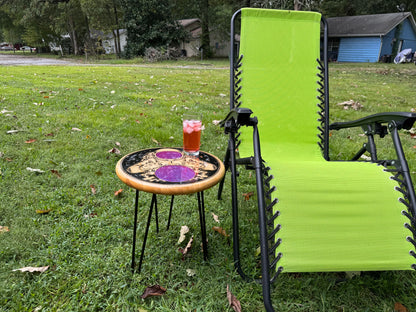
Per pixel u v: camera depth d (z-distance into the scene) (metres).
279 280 1.36
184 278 1.38
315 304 1.25
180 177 1.20
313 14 2.08
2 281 1.30
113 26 18.72
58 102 4.32
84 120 3.54
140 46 18.11
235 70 2.03
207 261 1.48
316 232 1.15
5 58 19.89
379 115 1.46
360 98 5.81
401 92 6.70
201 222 1.44
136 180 1.15
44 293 1.26
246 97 2.04
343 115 4.35
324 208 1.20
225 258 1.50
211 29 20.61
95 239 1.58
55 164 2.42
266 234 1.12
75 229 1.66
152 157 1.45
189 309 1.21
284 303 1.25
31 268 1.34
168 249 1.56
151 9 18.09
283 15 2.06
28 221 1.71
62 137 3.00
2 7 22.77
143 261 1.46
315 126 2.05
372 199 1.23
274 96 2.05
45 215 1.78
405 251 1.13
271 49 2.07
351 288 1.33
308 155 1.97
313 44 2.10
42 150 2.65
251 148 1.96
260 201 1.17
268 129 2.03
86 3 17.27
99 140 2.98
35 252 1.48
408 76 10.39
